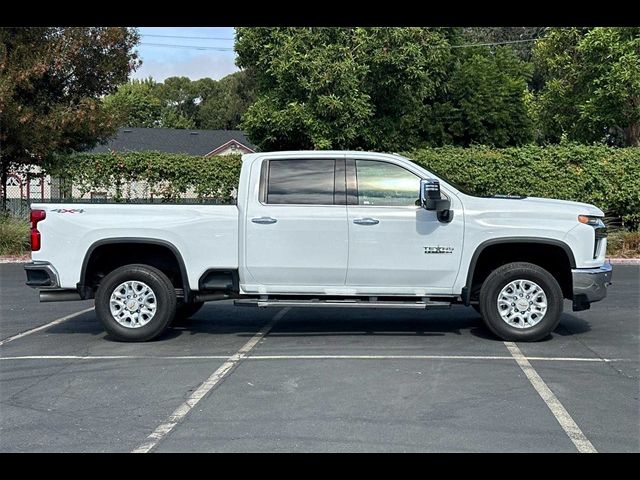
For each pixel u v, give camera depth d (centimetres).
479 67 2688
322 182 827
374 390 636
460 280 816
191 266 833
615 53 2030
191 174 1902
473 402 602
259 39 2114
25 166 1981
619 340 834
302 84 1972
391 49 2012
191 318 995
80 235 831
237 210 827
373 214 812
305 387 648
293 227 817
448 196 817
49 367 733
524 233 803
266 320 977
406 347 803
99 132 1953
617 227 1802
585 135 2272
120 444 518
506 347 800
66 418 575
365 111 2012
